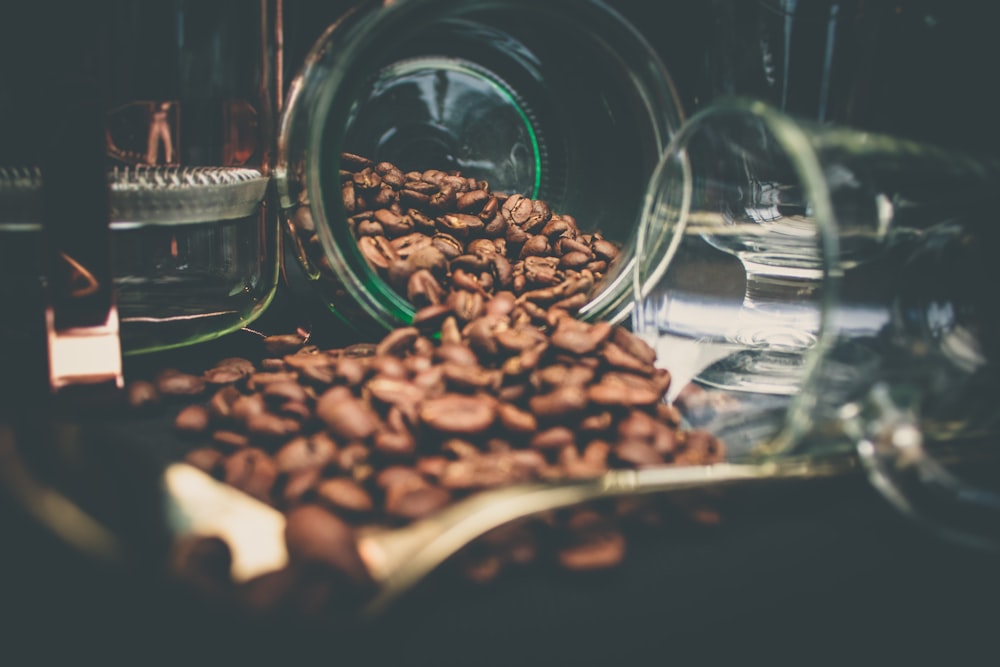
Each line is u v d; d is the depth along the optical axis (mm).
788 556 162
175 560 138
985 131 266
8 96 216
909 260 199
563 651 141
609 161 269
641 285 240
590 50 244
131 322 225
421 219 247
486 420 173
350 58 212
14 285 212
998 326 195
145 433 199
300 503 160
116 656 135
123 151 245
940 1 254
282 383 190
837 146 175
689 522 167
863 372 176
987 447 183
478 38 266
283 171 235
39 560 151
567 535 157
